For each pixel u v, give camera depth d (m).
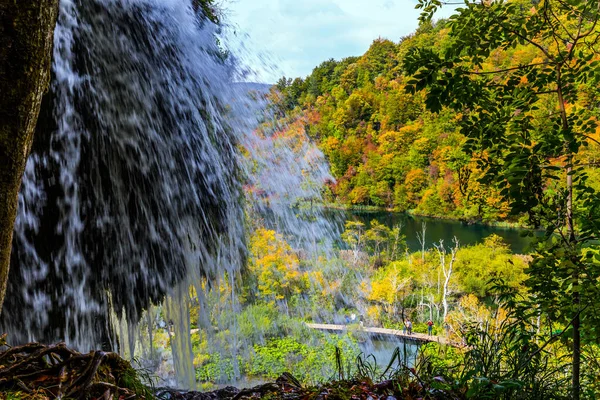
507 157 2.93
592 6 3.01
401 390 1.92
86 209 5.00
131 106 5.33
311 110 83.00
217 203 6.86
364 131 75.69
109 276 5.33
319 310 27.53
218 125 6.96
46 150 4.58
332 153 72.00
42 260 4.70
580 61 3.02
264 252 24.67
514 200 2.96
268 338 22.30
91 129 4.95
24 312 4.59
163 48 5.85
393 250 41.06
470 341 2.53
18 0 1.16
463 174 3.27
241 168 7.95
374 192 68.88
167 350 10.31
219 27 7.49
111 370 1.43
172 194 5.91
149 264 5.71
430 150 66.94
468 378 1.98
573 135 2.77
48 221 4.68
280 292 26.12
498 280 3.03
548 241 2.82
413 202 66.56
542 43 3.44
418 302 30.30
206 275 6.82
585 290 2.60
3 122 1.18
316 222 28.73
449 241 51.38
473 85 3.11
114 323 5.59
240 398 2.25
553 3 3.12
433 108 3.24
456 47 3.17
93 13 5.00
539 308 2.83
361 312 27.84
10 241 1.27
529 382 2.21
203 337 18.50
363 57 94.06
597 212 2.76
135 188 5.45
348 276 30.50
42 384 1.28
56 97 4.59
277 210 16.22
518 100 3.03
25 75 1.19
